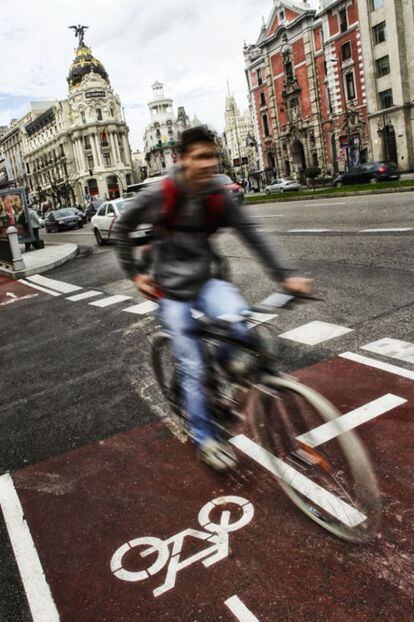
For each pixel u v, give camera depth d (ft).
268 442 8.78
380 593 7.05
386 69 150.82
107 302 29.27
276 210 76.07
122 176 349.00
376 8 148.15
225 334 8.95
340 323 18.29
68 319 26.89
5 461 12.75
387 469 9.64
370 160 166.91
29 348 22.57
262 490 9.67
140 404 14.53
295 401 8.09
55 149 374.84
